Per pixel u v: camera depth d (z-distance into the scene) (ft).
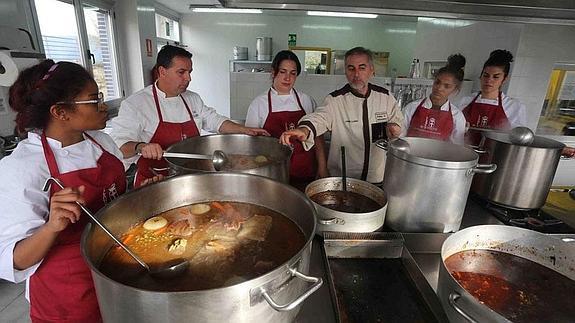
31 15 6.95
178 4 14.02
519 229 3.00
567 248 2.81
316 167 6.09
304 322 2.32
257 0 4.80
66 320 2.91
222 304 1.54
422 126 6.34
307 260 1.94
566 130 9.90
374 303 2.56
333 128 5.30
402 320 2.42
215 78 17.63
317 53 15.71
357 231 3.12
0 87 5.68
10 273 2.29
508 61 6.42
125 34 10.85
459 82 6.02
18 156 2.43
